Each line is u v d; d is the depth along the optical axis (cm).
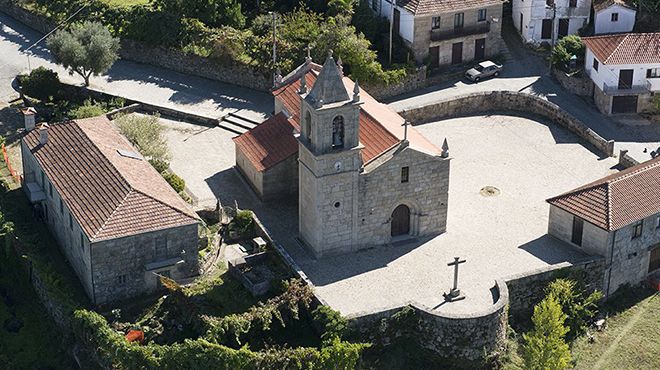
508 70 10506
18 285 7738
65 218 7619
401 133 7944
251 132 8644
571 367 7300
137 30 10681
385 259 7669
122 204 7225
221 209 8050
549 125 9775
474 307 7156
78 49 9806
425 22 10094
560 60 10281
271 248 7650
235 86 10238
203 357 6638
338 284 7375
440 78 10269
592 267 7706
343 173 7400
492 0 10312
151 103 9812
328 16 10594
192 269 7419
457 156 9200
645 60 9700
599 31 10569
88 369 6950
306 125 7375
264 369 6688
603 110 9881
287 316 7100
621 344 7506
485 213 8356
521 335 7438
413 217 7894
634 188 7944
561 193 8662
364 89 9900
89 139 7994
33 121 8919
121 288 7244
